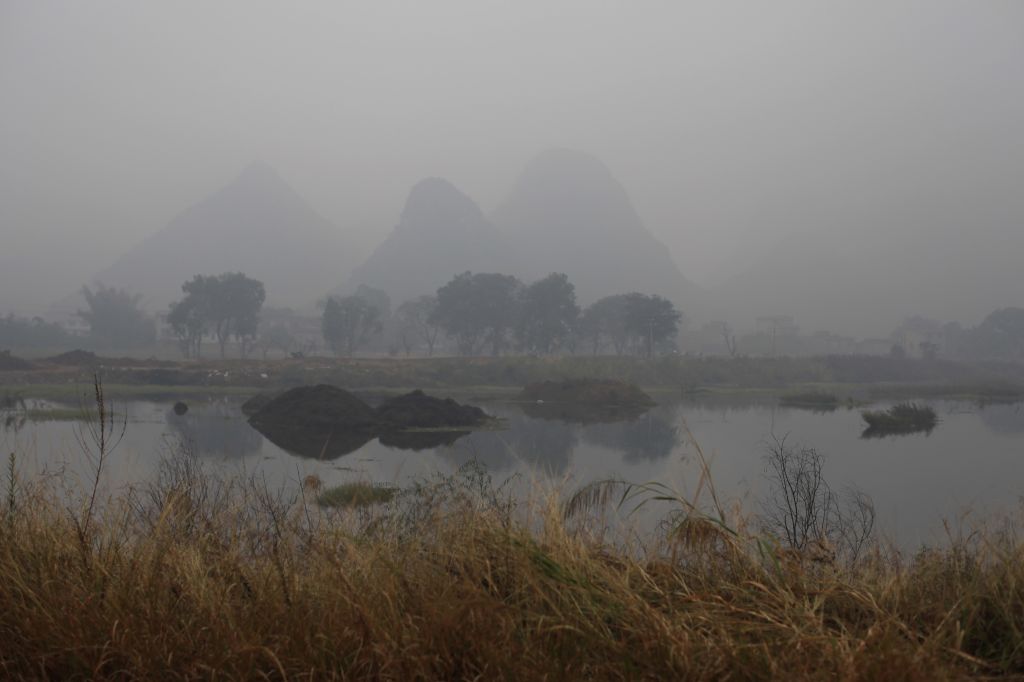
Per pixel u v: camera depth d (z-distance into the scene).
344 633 2.89
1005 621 3.17
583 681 2.63
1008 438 27.62
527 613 3.01
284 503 6.45
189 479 6.19
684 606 3.16
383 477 13.91
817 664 2.67
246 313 98.00
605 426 31.70
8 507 4.49
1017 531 5.11
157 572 3.45
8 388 45.41
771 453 20.11
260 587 3.35
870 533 7.59
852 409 45.62
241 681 2.67
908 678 2.46
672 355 95.81
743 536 3.99
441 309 106.44
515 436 26.78
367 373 66.88
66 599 3.18
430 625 2.89
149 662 2.79
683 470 15.97
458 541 3.88
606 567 3.56
